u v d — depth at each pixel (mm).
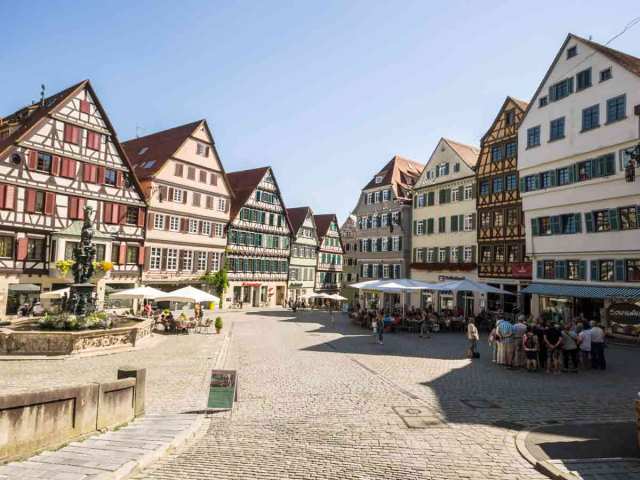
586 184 27109
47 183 30172
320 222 66062
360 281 52344
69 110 31500
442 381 12992
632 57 29531
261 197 52031
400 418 9094
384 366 15555
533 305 30656
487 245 36531
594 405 10188
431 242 42688
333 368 15203
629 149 24688
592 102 26922
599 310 26453
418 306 43062
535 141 30984
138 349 18859
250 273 50125
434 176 42812
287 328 29641
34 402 6539
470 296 37844
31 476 5457
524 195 31734
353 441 7559
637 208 24422
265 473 6039
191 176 42312
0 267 27719
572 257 28219
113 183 34562
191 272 42219
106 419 8273
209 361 16688
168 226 39750
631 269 24844
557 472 5879
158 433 8008
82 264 21344
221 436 8164
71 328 18609
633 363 16766
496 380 13148
